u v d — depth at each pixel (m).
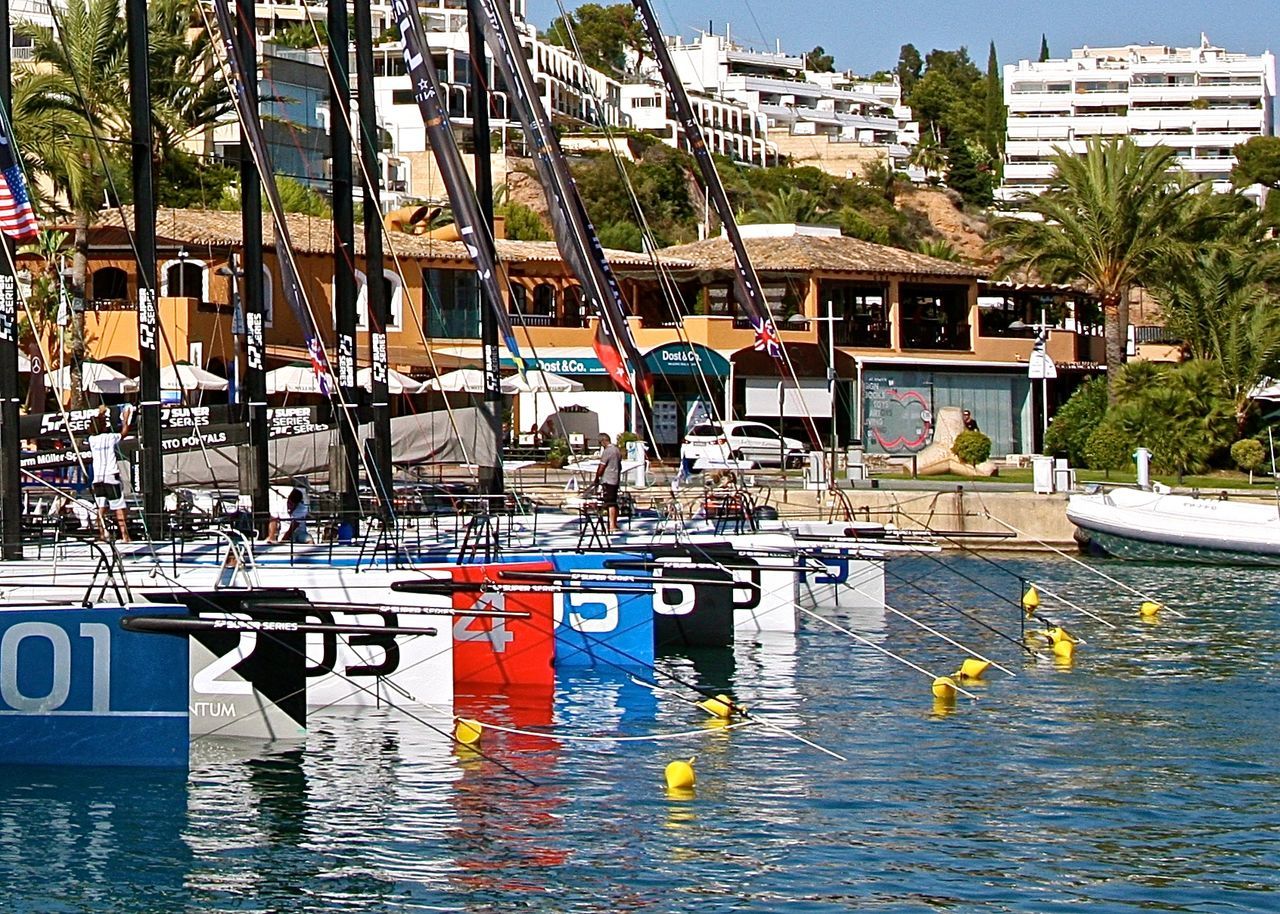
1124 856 19.64
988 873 18.95
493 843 19.69
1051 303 93.31
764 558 34.25
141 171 29.72
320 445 33.94
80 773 22.17
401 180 115.12
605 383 74.88
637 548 30.83
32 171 56.25
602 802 21.47
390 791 21.69
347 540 31.95
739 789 22.23
